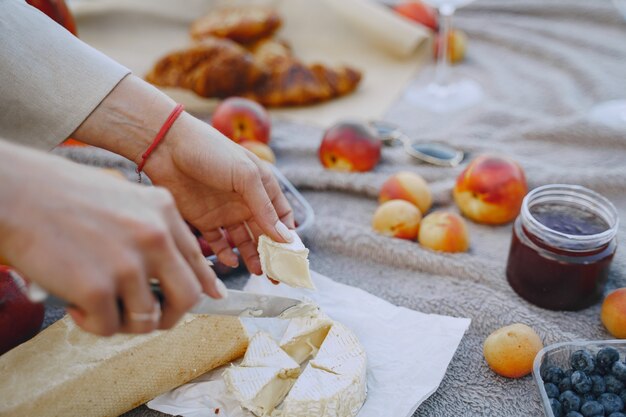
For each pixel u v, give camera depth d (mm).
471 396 986
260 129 1638
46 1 1441
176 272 599
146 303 592
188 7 2369
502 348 992
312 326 1006
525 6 2467
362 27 2254
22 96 950
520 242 1151
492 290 1186
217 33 2104
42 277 544
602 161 1627
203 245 1200
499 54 2279
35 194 536
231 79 1838
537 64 2174
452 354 993
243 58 1851
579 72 2027
